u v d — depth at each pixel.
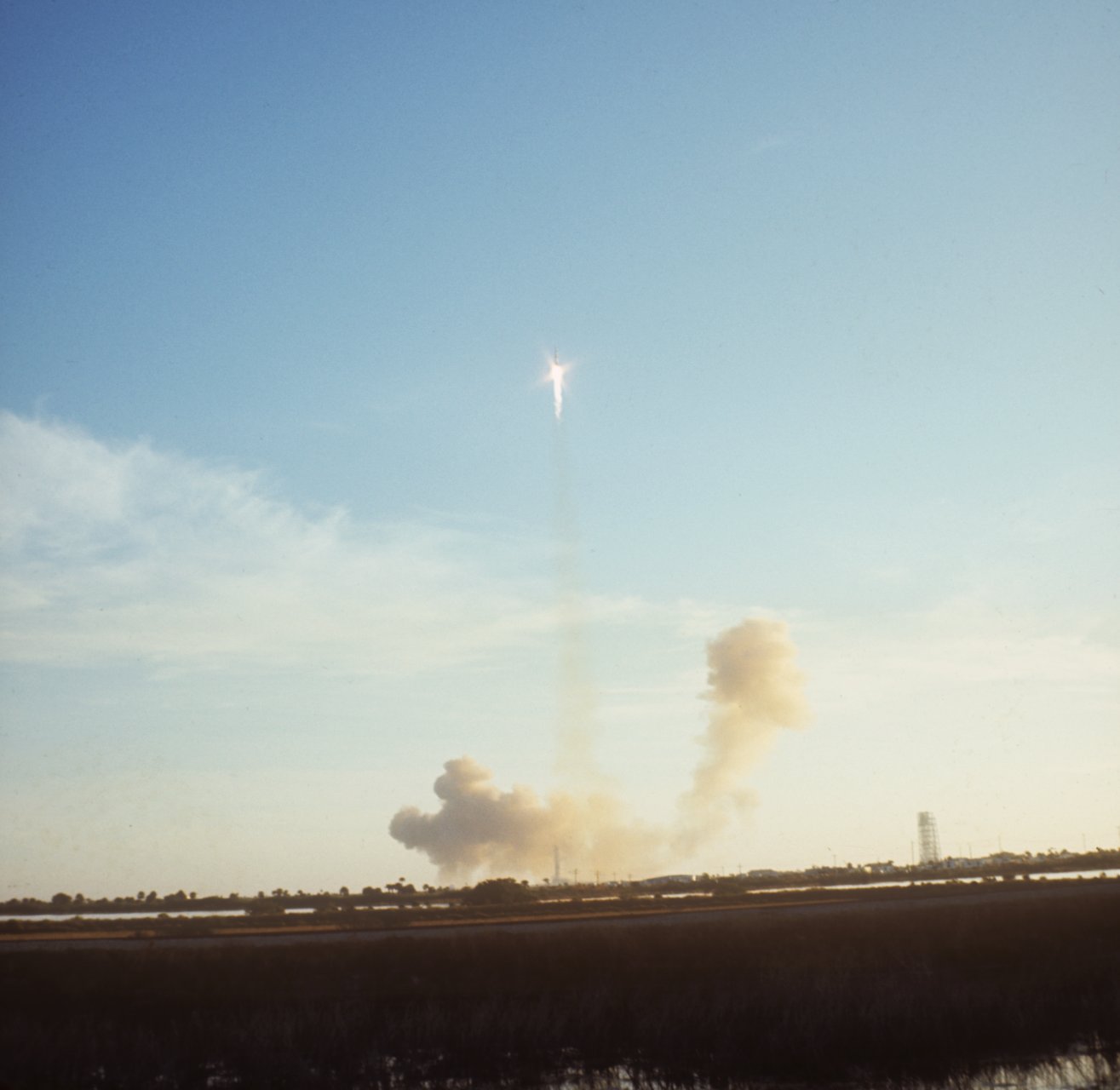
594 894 147.25
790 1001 42.00
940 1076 36.59
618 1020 42.94
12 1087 36.25
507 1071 38.78
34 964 59.06
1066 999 44.41
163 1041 40.00
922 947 60.25
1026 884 113.12
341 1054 39.59
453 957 59.12
